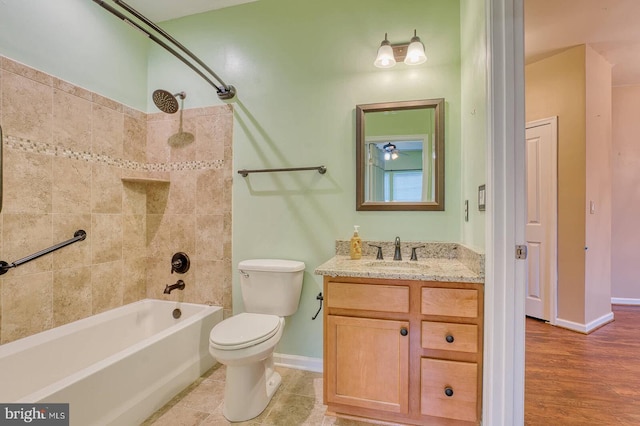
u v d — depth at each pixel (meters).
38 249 1.69
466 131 1.67
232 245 2.18
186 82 2.29
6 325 1.55
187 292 2.27
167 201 2.32
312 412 1.57
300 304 2.05
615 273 3.31
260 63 2.12
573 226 2.61
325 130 2.01
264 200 2.11
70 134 1.85
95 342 1.88
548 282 2.74
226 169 2.19
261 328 1.59
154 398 1.59
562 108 2.66
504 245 1.18
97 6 2.02
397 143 1.89
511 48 1.17
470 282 1.31
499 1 1.18
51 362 1.64
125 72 2.21
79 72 1.91
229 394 1.54
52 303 1.76
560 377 1.87
